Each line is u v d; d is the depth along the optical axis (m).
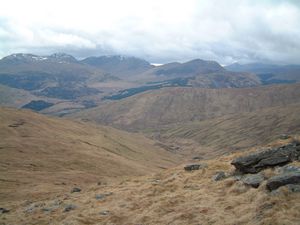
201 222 30.22
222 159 51.78
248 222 27.72
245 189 35.16
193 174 47.03
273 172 35.91
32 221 40.97
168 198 38.66
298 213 26.64
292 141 45.47
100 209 40.12
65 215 40.38
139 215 35.53
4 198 91.81
